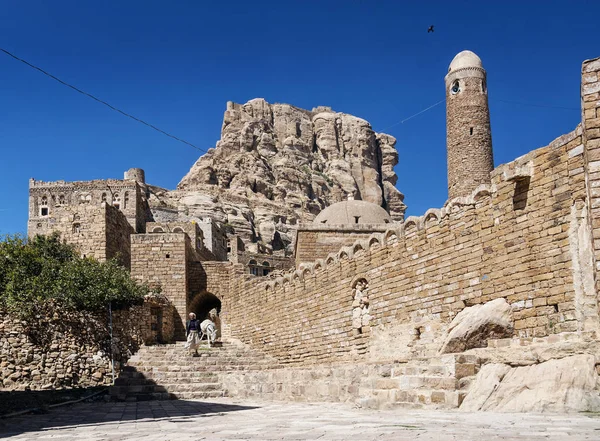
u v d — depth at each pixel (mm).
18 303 30531
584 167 16641
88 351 31625
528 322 18531
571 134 17500
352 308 28391
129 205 109312
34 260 36969
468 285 21281
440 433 9336
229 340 42219
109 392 26250
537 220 18516
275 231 158125
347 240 42719
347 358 28453
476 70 47344
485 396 14156
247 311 40906
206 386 26703
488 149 46125
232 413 16500
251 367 32531
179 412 18078
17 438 11836
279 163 196000
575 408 12883
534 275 18469
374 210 48469
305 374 21453
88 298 32312
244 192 174375
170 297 45438
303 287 33156
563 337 16156
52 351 30609
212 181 177625
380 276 26438
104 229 45500
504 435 8977
